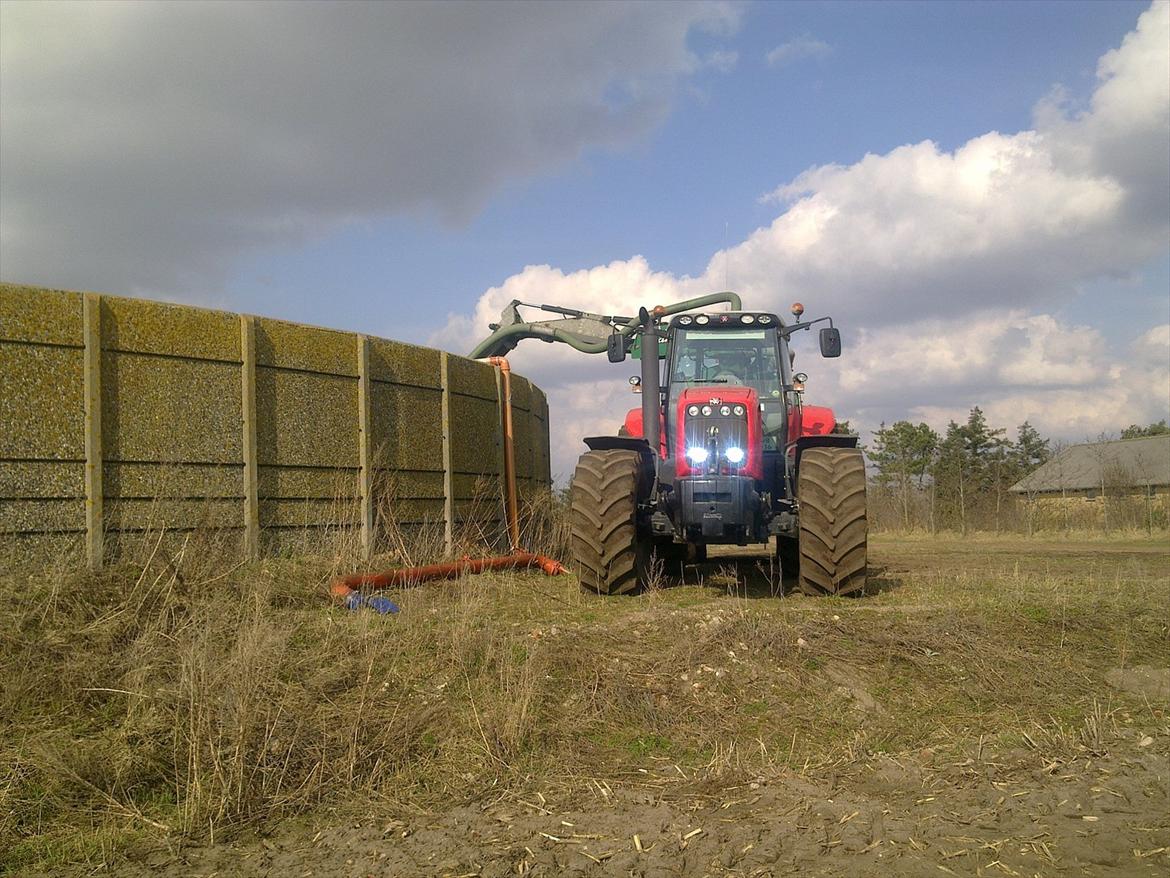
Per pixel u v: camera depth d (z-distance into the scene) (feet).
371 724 15.17
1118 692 18.15
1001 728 16.15
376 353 31.04
